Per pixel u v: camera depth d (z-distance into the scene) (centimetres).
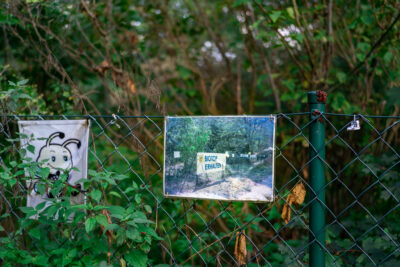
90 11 323
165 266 179
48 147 179
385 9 281
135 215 160
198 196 160
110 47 327
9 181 172
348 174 285
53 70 312
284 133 325
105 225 156
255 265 222
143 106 331
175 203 229
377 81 329
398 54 296
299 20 313
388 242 202
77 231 181
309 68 326
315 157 152
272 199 152
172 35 421
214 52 479
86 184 176
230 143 157
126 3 349
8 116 194
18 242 196
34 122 180
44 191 171
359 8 312
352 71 305
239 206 268
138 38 365
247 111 438
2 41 328
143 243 168
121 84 316
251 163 154
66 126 177
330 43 310
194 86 445
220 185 158
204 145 160
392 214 245
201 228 220
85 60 341
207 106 415
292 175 284
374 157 256
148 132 271
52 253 178
